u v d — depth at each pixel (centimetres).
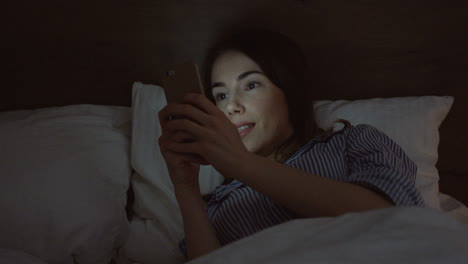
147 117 115
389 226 39
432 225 41
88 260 89
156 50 133
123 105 137
